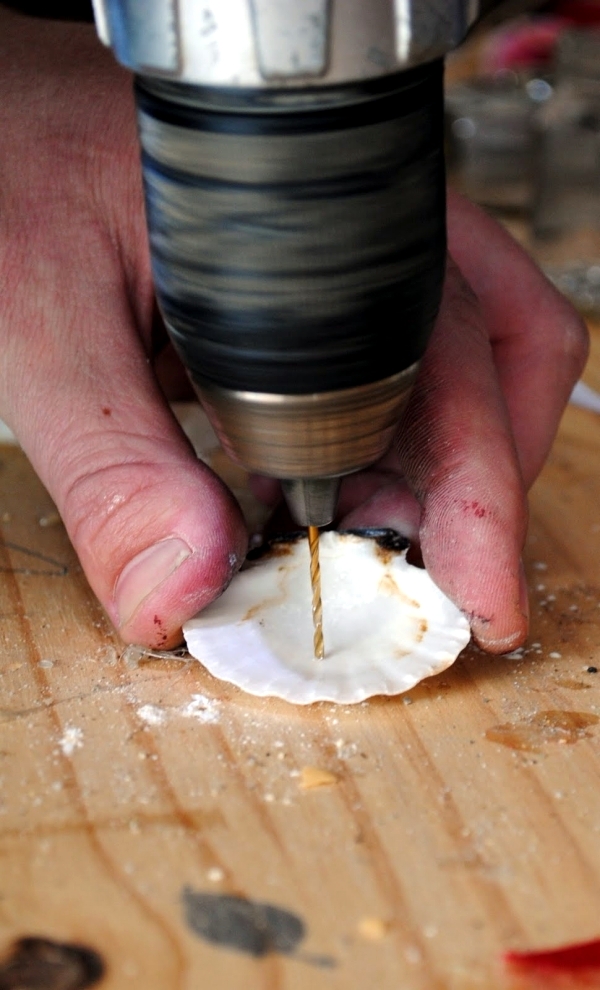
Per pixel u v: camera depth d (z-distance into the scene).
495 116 0.64
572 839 0.30
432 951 0.28
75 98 0.37
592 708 0.33
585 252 0.58
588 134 0.58
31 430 0.33
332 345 0.26
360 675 0.33
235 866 0.29
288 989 0.27
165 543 0.32
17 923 0.28
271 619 0.35
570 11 0.74
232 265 0.26
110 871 0.29
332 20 0.24
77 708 0.33
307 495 0.29
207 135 0.25
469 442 0.34
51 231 0.35
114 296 0.34
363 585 0.36
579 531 0.39
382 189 0.26
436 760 0.31
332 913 0.28
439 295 0.27
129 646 0.34
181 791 0.31
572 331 0.39
